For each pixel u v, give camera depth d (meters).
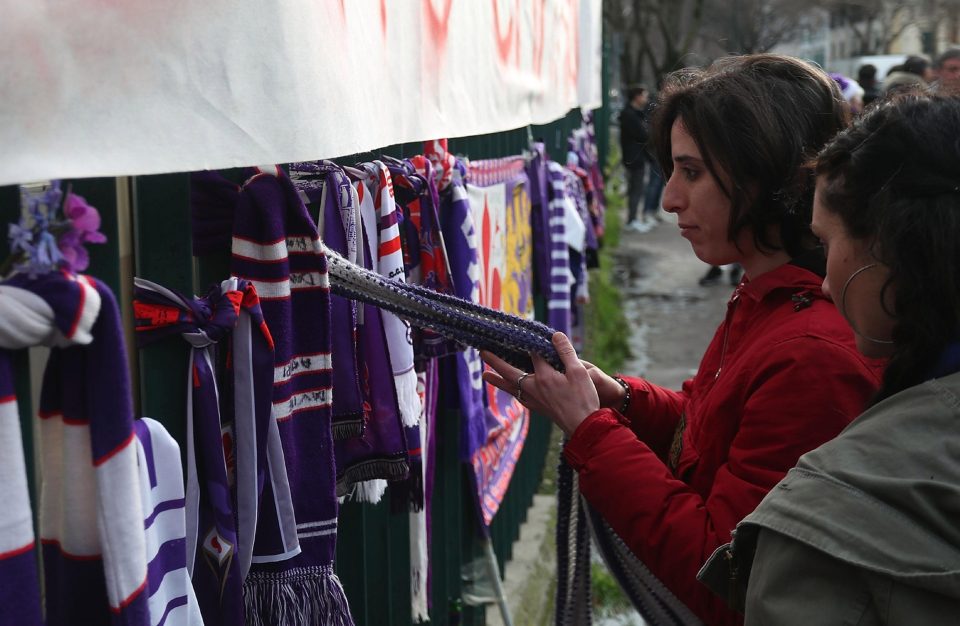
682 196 1.67
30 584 0.94
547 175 4.33
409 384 1.92
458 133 2.29
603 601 4.17
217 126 1.14
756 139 1.56
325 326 1.54
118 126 1.02
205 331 1.29
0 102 0.90
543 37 3.65
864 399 1.45
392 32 1.74
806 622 1.07
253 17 1.18
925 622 1.01
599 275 9.94
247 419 1.37
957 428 1.08
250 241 1.44
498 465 3.49
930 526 1.04
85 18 0.98
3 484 0.92
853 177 1.15
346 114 1.43
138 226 1.31
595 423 1.64
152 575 1.14
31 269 0.93
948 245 1.08
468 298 2.63
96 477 0.99
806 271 1.59
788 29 21.14
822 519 1.08
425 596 2.62
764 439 1.49
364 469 1.86
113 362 0.98
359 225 1.87
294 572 1.49
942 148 1.10
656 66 21.08
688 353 8.25
